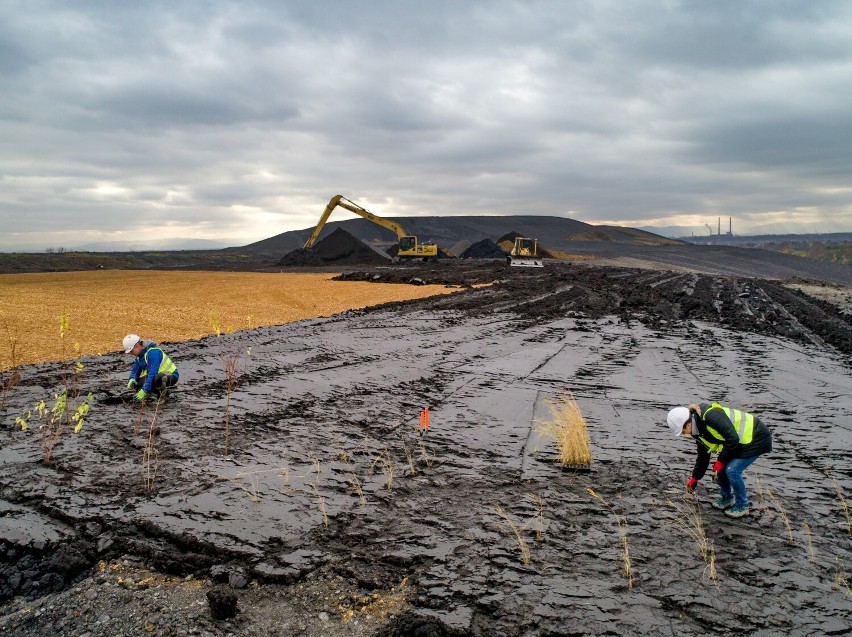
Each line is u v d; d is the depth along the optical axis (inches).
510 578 178.4
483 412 365.1
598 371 498.0
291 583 175.5
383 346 575.2
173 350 498.9
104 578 176.7
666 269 2645.2
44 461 242.4
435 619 159.5
